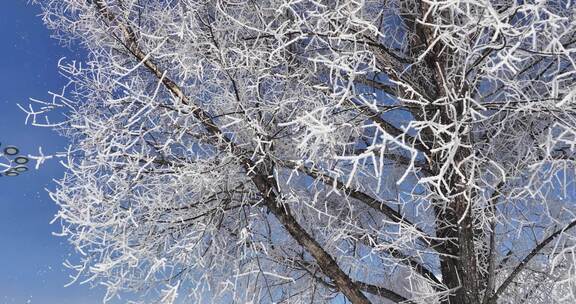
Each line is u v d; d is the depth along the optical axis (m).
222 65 4.13
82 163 4.35
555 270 4.28
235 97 4.27
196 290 4.66
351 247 5.16
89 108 4.93
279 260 4.96
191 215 4.71
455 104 3.52
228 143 4.13
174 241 4.75
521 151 4.04
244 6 4.42
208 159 4.23
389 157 4.86
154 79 4.85
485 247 4.43
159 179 4.54
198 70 3.92
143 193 4.47
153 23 4.68
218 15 4.32
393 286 5.11
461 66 3.53
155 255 4.61
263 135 4.08
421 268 4.67
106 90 4.79
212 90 4.56
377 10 4.45
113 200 4.27
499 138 4.20
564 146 4.02
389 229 4.55
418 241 4.59
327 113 3.57
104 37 4.70
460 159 3.51
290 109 4.38
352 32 3.74
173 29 4.26
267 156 4.32
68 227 4.18
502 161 4.20
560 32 3.69
